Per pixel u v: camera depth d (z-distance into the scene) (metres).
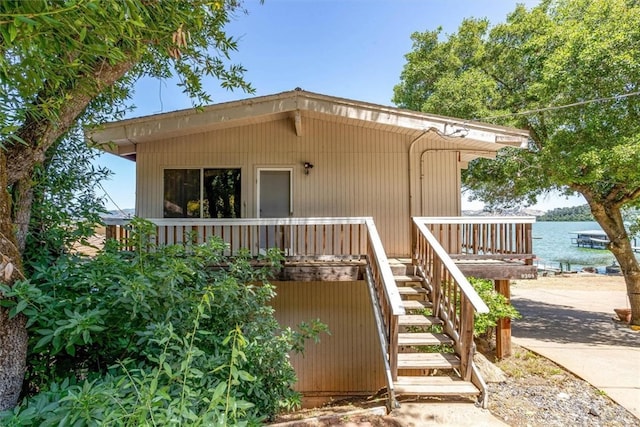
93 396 1.46
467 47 10.02
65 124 2.48
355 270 4.89
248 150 5.87
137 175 5.75
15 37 1.32
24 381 2.46
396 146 5.89
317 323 3.61
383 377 5.59
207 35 3.00
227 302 3.13
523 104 7.84
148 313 2.46
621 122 5.66
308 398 5.50
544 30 7.87
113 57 1.87
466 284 3.45
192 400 1.84
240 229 5.00
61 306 2.33
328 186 5.88
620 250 7.25
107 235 4.45
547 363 4.83
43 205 2.97
